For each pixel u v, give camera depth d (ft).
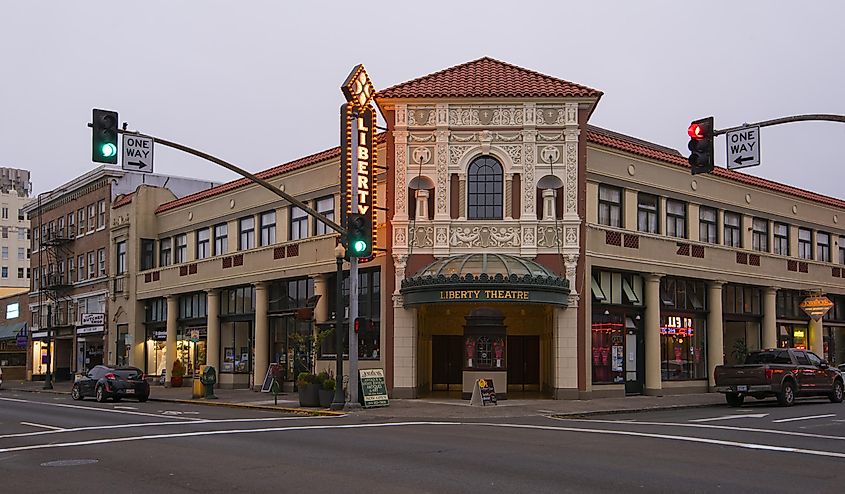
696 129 60.64
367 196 96.02
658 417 77.25
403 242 98.12
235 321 134.51
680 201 115.44
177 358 147.64
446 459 45.50
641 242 107.04
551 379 100.37
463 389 95.04
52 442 56.44
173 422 71.82
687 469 41.65
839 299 146.92
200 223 143.02
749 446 51.34
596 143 102.68
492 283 90.17
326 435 59.11
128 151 66.95
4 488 38.40
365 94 97.55
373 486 37.35
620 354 104.88
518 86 100.22
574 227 97.35
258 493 36.17
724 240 122.01
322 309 113.50
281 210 123.65
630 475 39.75
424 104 99.14
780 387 92.38
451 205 98.53
